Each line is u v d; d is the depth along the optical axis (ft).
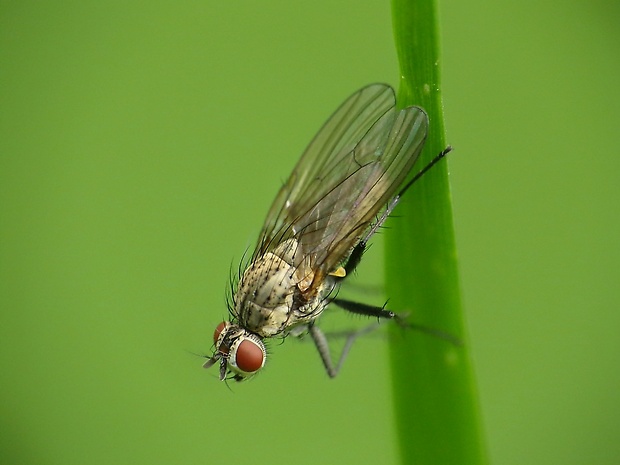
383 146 0.22
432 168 0.21
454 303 0.21
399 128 0.21
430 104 0.21
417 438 0.21
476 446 0.21
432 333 0.21
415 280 0.21
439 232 0.21
